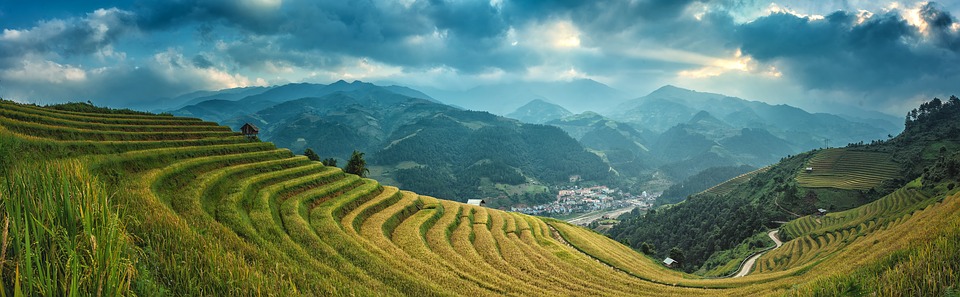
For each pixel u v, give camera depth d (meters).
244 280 17.98
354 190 66.88
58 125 50.88
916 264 23.83
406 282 33.66
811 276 44.72
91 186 13.42
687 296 47.41
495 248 58.28
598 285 49.88
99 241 10.60
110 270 10.41
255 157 64.56
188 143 61.34
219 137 71.00
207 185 43.81
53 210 10.98
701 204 194.62
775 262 96.94
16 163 17.53
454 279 39.00
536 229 81.25
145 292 12.52
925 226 42.88
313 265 30.48
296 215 45.16
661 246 178.12
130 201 24.45
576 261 60.84
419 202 74.75
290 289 20.25
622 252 89.62
